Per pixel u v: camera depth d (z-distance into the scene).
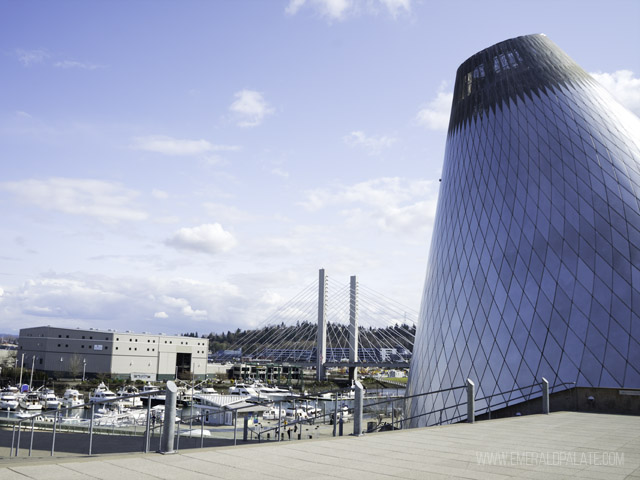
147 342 158.50
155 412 65.94
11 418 58.00
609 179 32.50
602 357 27.05
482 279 35.75
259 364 147.38
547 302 30.64
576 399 23.00
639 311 27.31
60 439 37.19
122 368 152.25
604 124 35.72
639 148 34.66
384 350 136.38
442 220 44.97
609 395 22.09
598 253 30.11
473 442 13.25
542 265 32.09
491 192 38.50
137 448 32.75
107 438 37.88
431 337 39.91
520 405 28.64
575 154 34.66
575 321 28.89
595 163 33.62
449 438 13.98
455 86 50.12
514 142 38.75
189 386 140.88
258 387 137.50
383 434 14.80
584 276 29.91
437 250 44.25
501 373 30.81
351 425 62.28
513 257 34.12
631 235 29.77
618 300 28.14
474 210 39.66
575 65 41.22
